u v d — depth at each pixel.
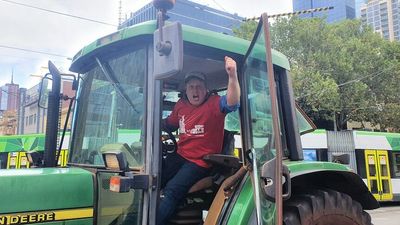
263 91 3.04
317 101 25.59
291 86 4.08
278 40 27.03
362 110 28.38
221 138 3.68
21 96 30.59
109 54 3.63
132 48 3.40
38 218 2.96
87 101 3.93
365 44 28.25
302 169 3.72
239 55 3.68
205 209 3.71
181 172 3.55
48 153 4.10
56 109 4.14
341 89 27.36
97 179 3.24
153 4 2.83
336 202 3.90
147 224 2.98
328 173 4.12
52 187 3.04
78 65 4.07
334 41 27.02
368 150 20.48
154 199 3.03
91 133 3.75
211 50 3.58
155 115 3.12
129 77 3.37
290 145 3.96
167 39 2.73
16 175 2.97
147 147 3.08
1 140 17.27
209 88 4.47
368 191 4.32
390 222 14.12
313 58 26.39
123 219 3.10
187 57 3.63
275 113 2.77
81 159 3.79
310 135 19.55
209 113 3.59
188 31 3.45
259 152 3.17
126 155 3.23
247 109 3.55
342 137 20.23
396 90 29.03
